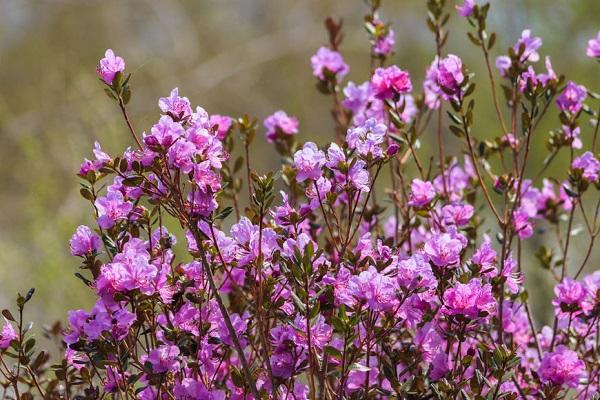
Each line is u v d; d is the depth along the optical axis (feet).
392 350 8.05
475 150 9.19
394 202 8.84
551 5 21.62
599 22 21.44
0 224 23.57
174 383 8.05
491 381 8.31
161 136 7.65
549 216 9.23
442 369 8.00
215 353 8.04
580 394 8.61
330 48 9.93
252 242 7.89
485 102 24.21
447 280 7.84
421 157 19.80
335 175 8.07
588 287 8.39
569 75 22.04
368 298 7.64
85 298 15.61
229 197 8.80
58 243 16.81
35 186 18.90
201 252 7.69
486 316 7.80
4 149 25.52
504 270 8.25
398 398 7.88
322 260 7.91
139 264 7.67
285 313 7.82
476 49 28.30
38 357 8.18
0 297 17.15
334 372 7.92
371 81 8.64
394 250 8.08
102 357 7.75
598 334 8.61
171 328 7.87
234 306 8.35
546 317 11.83
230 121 8.80
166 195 7.84
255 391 7.70
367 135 7.84
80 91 22.49
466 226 8.82
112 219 7.92
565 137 8.84
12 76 32.04
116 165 7.79
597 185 8.73
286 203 7.98
